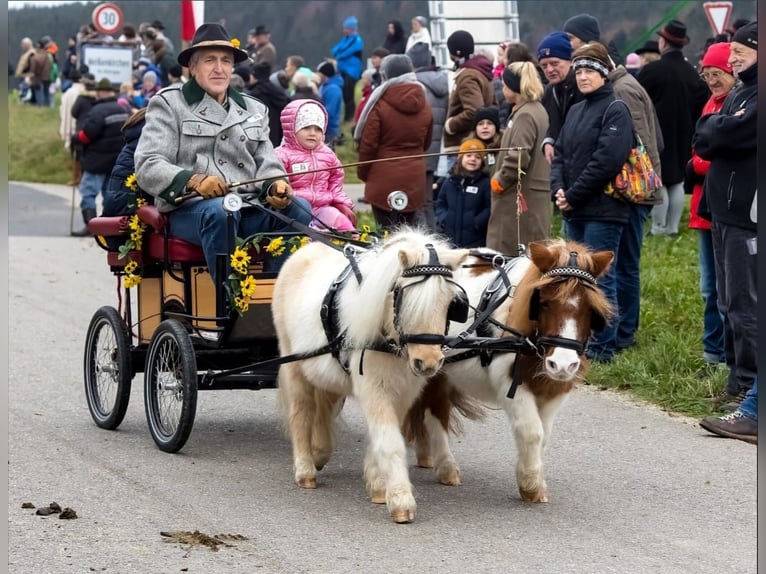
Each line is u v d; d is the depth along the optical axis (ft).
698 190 34.86
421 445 27.50
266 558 21.03
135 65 92.79
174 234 29.32
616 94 38.40
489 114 38.42
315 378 25.38
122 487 25.55
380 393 23.22
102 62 83.30
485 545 21.91
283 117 33.24
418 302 21.52
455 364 25.39
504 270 25.02
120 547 21.56
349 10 115.44
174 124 29.94
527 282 23.56
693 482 26.37
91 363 31.78
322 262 26.27
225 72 30.37
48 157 102.53
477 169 38.58
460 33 46.62
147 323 30.76
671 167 50.98
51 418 31.99
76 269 57.21
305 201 29.78
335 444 27.71
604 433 30.63
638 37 76.23
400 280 21.99
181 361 27.81
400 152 41.57
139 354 30.71
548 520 23.56
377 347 22.71
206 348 29.32
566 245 23.49
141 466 27.35
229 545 21.74
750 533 22.85
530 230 36.73
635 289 37.40
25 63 140.15
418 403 26.61
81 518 23.27
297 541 22.03
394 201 26.37
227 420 32.53
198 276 29.55
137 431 30.89
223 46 30.01
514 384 23.63
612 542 22.21
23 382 36.06
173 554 21.21
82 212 66.44
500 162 37.35
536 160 36.52
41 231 70.33
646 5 84.43
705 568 20.84
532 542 22.13
